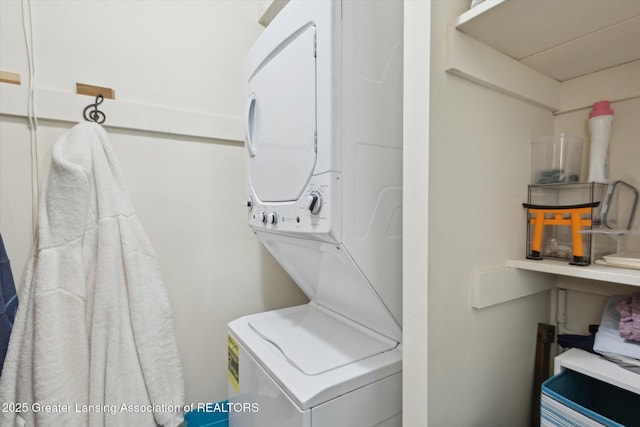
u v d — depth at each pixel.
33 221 1.38
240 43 1.89
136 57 1.59
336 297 1.47
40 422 1.19
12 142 1.34
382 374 1.06
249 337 1.32
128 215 1.44
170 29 1.67
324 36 0.93
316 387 0.92
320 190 0.97
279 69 1.16
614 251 1.11
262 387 1.11
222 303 1.86
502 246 1.12
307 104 1.01
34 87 1.36
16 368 1.24
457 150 0.95
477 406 1.05
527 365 1.26
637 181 1.13
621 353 0.91
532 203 1.22
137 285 1.42
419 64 0.89
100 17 1.50
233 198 1.88
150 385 1.42
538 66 1.17
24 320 1.26
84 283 1.31
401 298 1.18
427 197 0.88
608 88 1.18
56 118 1.40
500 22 0.88
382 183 1.08
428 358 0.89
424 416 0.90
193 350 1.77
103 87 1.50
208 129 1.78
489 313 1.08
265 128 1.28
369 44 1.03
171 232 1.70
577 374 1.01
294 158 1.09
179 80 1.70
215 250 1.83
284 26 1.12
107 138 1.43
